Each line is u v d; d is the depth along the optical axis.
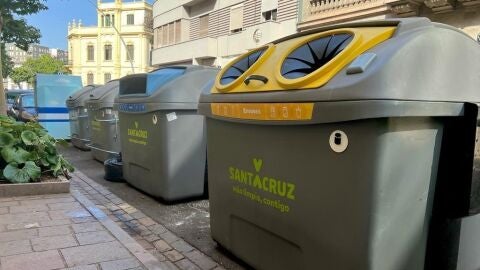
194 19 23.69
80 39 58.62
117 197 5.05
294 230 2.43
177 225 4.02
